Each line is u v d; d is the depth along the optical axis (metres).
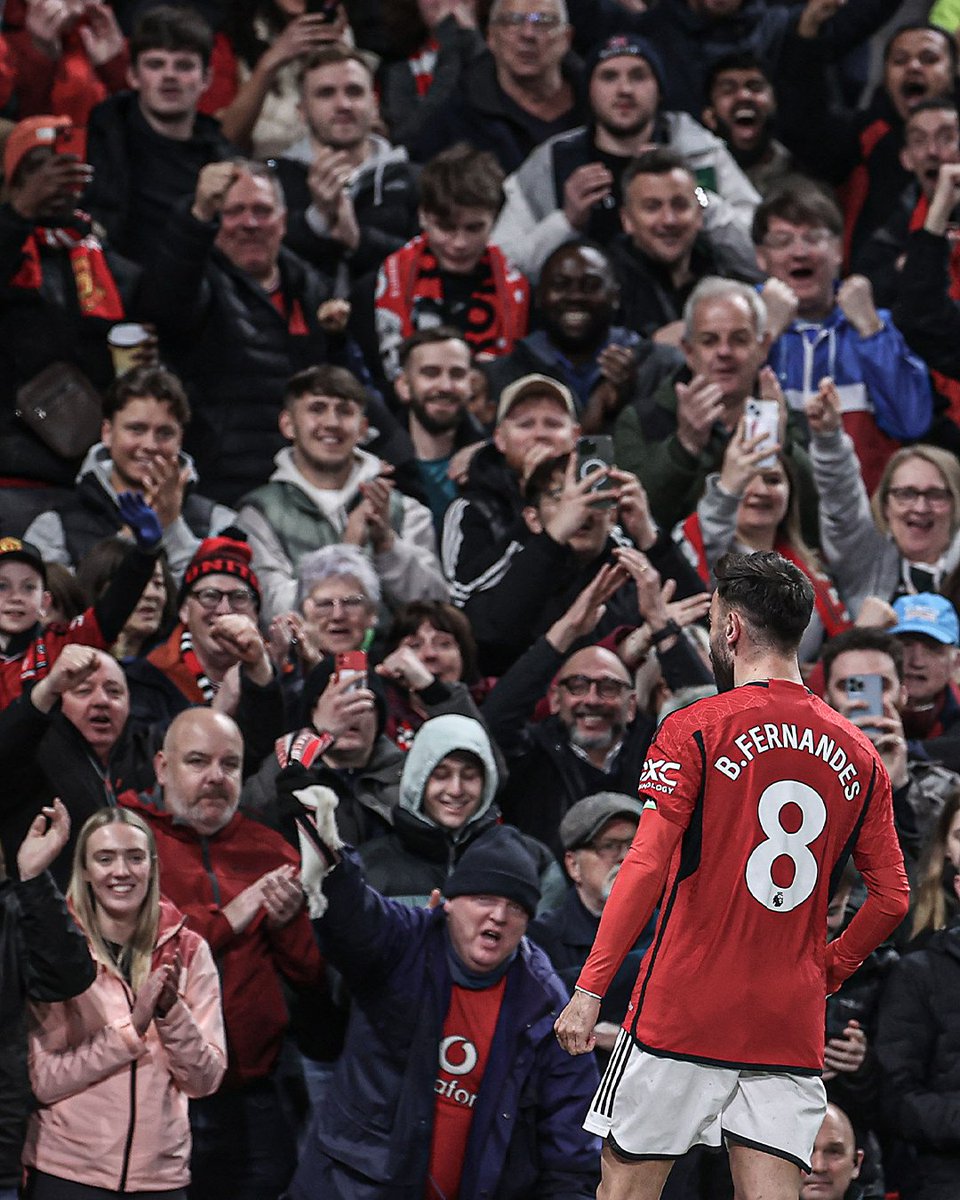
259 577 29.75
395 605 29.72
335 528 30.42
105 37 37.53
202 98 39.28
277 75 39.09
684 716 17.91
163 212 35.25
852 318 34.72
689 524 30.44
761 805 17.73
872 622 29.22
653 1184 18.06
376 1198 22.08
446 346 32.47
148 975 22.38
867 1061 24.12
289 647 27.42
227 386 32.59
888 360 34.50
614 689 27.00
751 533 30.80
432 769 24.98
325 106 36.94
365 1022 22.59
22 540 28.78
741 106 40.41
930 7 46.38
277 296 33.31
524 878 22.48
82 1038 21.95
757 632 18.20
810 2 41.47
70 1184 21.75
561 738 27.22
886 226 39.78
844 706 27.25
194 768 24.33
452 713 26.44
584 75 38.41
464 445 32.81
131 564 26.25
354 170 37.16
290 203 36.88
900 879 18.31
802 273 35.25
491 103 39.06
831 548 31.97
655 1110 17.83
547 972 22.95
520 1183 22.52
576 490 28.59
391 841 25.30
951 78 40.75
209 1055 22.22
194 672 27.38
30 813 24.59
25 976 21.83
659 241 35.75
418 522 31.17
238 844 24.66
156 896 22.64
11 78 36.06
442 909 22.80
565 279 33.25
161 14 35.47
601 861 24.52
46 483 30.95
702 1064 17.80
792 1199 17.84
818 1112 18.05
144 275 32.19
